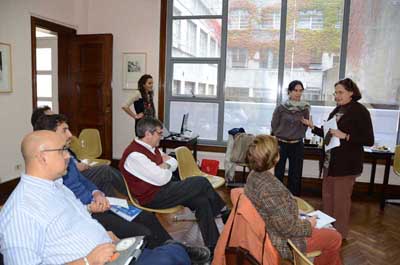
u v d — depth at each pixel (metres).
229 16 4.73
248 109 4.84
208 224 2.28
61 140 1.31
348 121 2.58
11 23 3.79
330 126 2.66
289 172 3.83
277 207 1.57
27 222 1.17
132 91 5.06
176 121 5.08
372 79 4.39
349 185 2.69
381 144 4.42
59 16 4.54
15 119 3.93
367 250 2.70
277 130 3.77
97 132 3.97
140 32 4.94
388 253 2.66
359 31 4.37
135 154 2.29
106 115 4.94
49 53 5.29
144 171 2.27
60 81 5.04
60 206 1.31
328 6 4.43
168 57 4.97
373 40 4.34
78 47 4.95
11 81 3.83
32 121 2.06
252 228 1.55
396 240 2.91
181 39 4.90
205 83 4.92
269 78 4.72
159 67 4.93
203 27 4.82
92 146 3.94
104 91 4.90
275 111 3.81
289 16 4.56
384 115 4.39
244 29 4.71
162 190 2.34
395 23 4.25
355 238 2.92
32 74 4.14
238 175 4.73
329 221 2.00
